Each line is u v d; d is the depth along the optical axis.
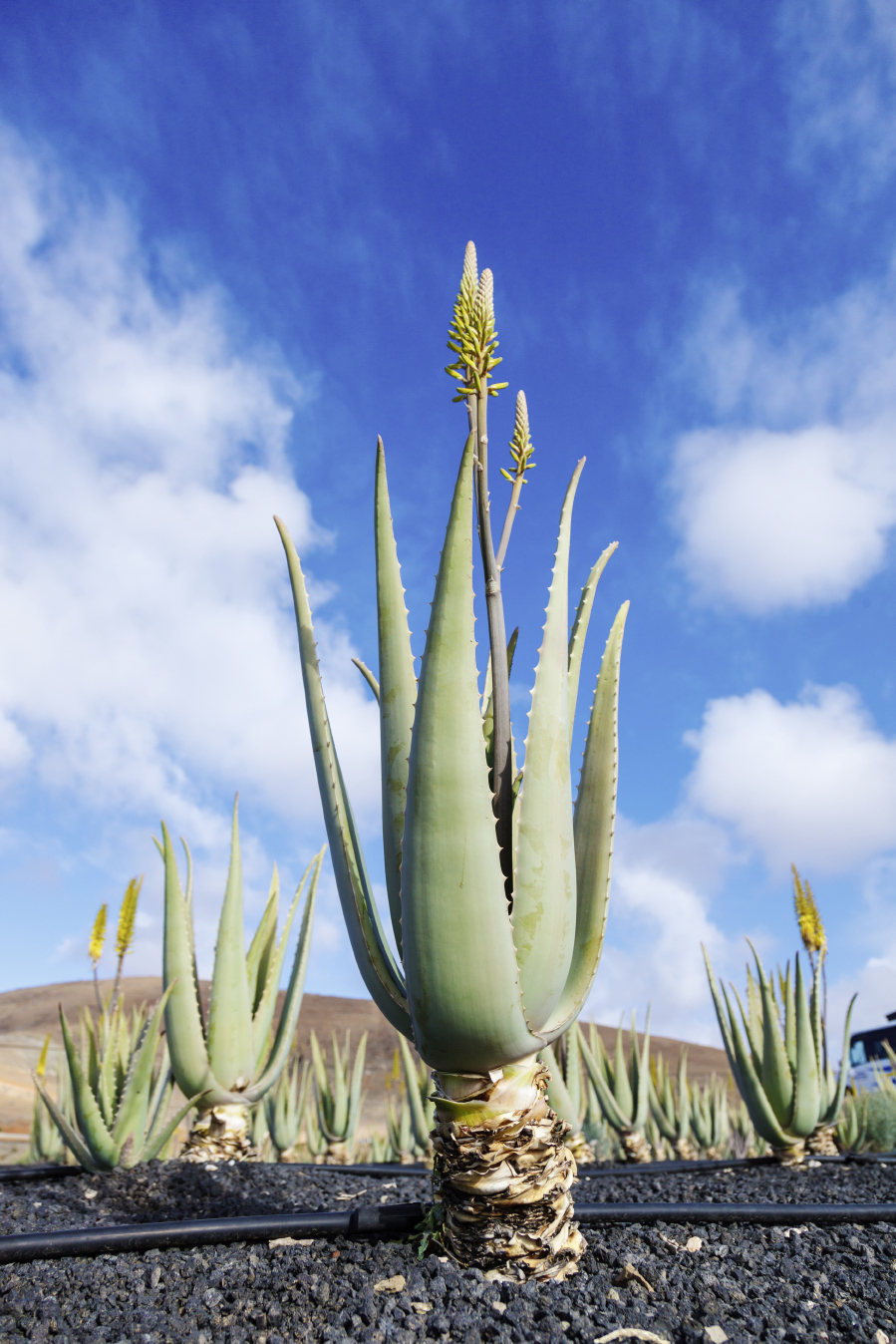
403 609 0.78
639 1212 0.85
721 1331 0.58
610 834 0.77
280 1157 2.24
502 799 0.73
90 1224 1.05
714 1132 2.56
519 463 0.83
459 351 0.77
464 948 0.61
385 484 0.79
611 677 0.80
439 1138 0.68
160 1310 0.64
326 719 0.82
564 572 0.76
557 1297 0.62
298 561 0.86
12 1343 0.60
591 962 0.76
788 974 1.80
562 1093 1.64
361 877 0.83
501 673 0.77
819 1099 1.68
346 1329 0.57
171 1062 1.38
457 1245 0.66
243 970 1.41
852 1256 0.75
